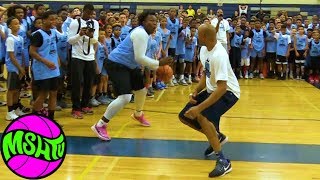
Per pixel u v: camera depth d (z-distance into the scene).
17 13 6.04
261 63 10.30
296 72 10.12
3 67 8.30
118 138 4.61
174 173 3.56
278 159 3.97
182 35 8.56
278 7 13.52
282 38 9.91
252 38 10.19
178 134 4.80
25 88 6.93
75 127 5.03
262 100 7.16
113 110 4.45
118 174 3.51
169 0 13.66
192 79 9.21
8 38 5.14
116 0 13.77
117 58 4.40
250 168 3.70
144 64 4.31
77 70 5.41
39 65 4.71
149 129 5.02
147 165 3.75
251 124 5.38
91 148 4.21
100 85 6.40
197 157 3.99
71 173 3.51
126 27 7.21
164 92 7.77
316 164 3.84
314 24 10.90
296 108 6.49
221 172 3.49
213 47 3.44
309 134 4.92
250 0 13.52
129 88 4.46
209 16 10.38
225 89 3.32
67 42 5.60
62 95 6.34
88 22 5.39
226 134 4.85
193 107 3.38
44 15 4.73
